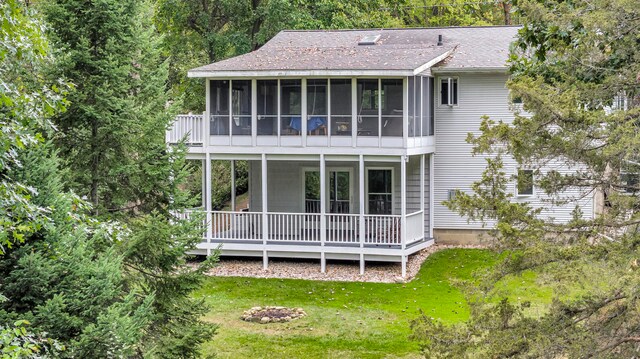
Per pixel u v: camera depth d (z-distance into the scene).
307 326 19.53
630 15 10.08
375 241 24.94
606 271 9.47
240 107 25.17
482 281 10.44
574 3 11.93
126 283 13.83
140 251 13.75
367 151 24.22
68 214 10.12
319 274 24.39
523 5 11.71
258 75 24.23
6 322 9.70
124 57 14.14
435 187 27.39
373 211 27.09
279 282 23.58
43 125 9.46
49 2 13.62
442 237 27.38
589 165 10.16
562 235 10.54
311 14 36.12
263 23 35.88
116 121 13.57
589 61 10.98
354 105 24.09
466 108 26.95
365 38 30.02
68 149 13.88
